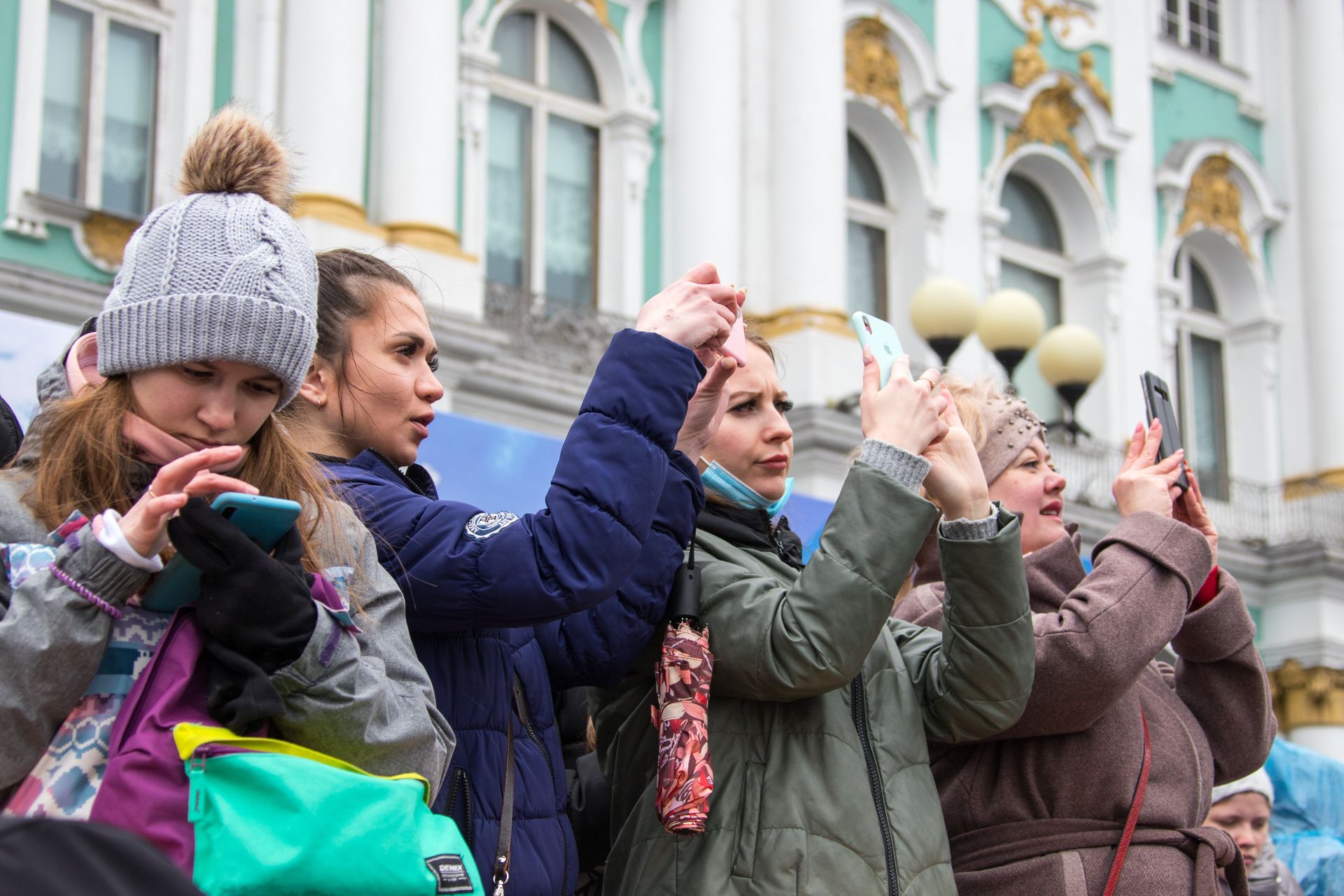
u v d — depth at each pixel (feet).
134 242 8.23
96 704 7.47
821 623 9.90
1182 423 64.64
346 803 7.09
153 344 7.95
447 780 9.18
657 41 53.11
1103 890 11.16
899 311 57.41
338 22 44.09
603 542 9.09
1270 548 62.54
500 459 18.10
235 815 6.94
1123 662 11.21
